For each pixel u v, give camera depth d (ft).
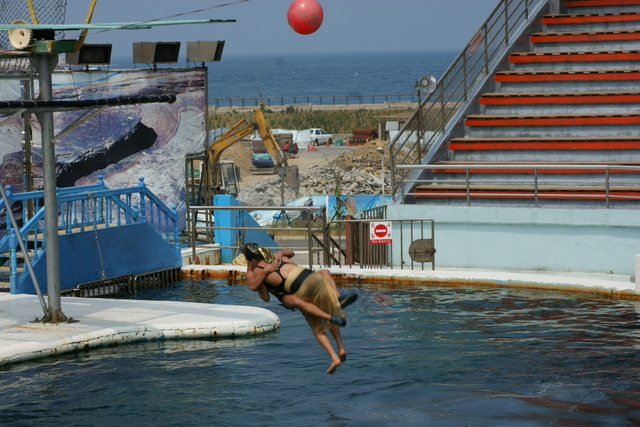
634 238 61.62
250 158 220.02
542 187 69.41
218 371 39.91
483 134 78.74
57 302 46.75
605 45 84.12
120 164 87.20
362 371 39.63
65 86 84.38
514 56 84.07
